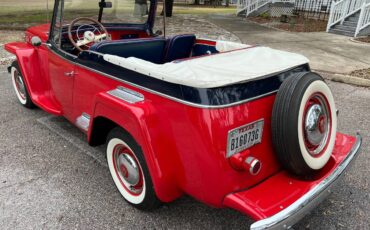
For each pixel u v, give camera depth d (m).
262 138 2.21
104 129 2.85
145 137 2.19
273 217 1.88
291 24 14.86
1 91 5.50
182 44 3.51
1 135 3.97
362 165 3.42
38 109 4.78
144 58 3.32
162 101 2.17
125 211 2.73
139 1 3.97
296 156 2.11
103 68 2.68
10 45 4.49
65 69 3.29
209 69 2.26
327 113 2.38
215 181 2.04
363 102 5.26
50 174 3.22
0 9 9.67
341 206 2.81
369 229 2.56
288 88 2.10
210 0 30.33
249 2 17.75
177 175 2.27
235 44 3.29
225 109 1.97
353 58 8.46
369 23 11.60
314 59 8.25
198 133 1.98
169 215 2.69
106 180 3.14
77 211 2.72
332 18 12.65
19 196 2.89
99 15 3.95
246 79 2.07
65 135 4.02
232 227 2.58
